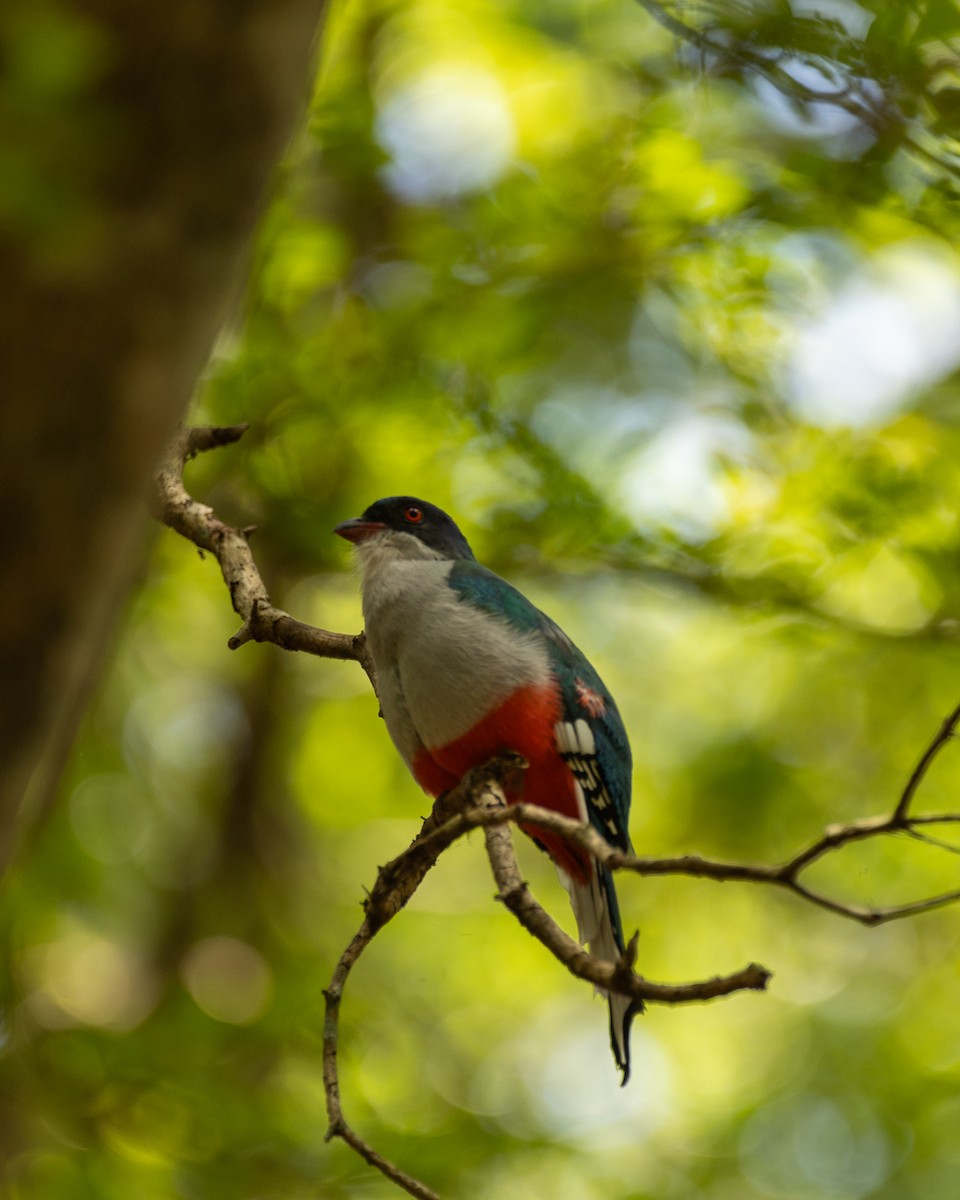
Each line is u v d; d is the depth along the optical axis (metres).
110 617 4.19
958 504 13.81
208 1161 11.13
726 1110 17.23
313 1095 12.49
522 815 5.13
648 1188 15.63
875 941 18.23
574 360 14.23
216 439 8.32
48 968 14.77
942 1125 15.96
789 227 11.88
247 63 3.89
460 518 13.07
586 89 13.83
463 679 7.97
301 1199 11.19
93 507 3.79
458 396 13.00
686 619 16.98
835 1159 16.33
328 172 12.70
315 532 12.74
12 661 3.78
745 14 8.77
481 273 12.85
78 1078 11.53
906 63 8.64
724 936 18.22
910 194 10.36
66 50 3.46
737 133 12.17
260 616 7.58
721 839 16.83
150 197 3.81
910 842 16.17
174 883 17.12
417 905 18.08
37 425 3.70
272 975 14.98
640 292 13.12
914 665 15.76
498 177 13.41
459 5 14.16
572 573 13.55
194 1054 12.01
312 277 12.20
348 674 17.66
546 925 5.16
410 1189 5.54
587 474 13.37
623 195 12.59
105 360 3.74
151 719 18.11
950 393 14.34
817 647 14.12
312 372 12.56
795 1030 17.86
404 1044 14.90
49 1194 10.56
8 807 3.87
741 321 12.60
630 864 4.61
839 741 16.81
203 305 3.95
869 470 13.23
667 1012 18.34
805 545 13.21
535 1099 16.59
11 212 3.45
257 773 17.45
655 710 17.48
